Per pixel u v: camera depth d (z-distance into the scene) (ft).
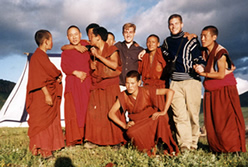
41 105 15.31
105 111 17.11
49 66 15.61
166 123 15.24
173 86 16.49
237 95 15.21
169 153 14.85
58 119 16.35
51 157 15.06
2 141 19.10
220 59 15.11
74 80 17.89
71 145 17.35
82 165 13.32
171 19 16.52
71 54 18.15
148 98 15.62
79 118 17.49
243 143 14.60
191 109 16.26
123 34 20.01
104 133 16.97
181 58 16.17
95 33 17.12
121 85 20.07
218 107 15.25
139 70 19.27
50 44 16.14
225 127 14.89
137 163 12.70
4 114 36.96
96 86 17.42
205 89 15.96
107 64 16.93
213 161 12.96
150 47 17.80
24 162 13.07
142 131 14.97
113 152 15.21
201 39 15.81
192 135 16.63
